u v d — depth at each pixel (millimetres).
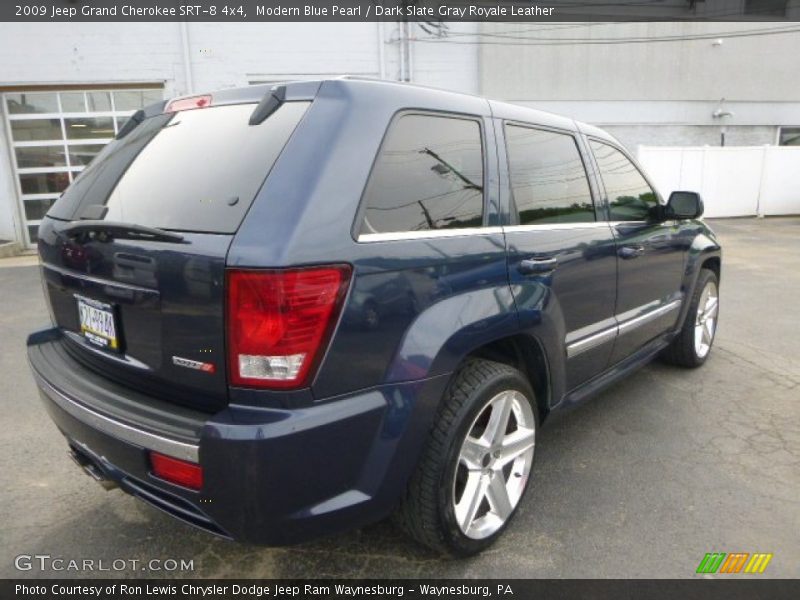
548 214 2781
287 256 1696
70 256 2232
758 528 2584
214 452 1712
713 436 3459
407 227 2045
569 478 2992
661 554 2416
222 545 2504
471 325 2154
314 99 1985
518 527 2596
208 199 1920
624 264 3277
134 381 2107
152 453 1860
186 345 1859
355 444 1879
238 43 12906
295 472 1761
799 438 3436
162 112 2533
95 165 2604
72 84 12289
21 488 2930
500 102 2680
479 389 2232
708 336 4703
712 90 16922
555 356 2682
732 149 16172
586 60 15641
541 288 2545
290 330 1712
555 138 2975
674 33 16203
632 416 3732
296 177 1807
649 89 16375
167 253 1851
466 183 2348
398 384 1951
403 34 13539
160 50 12562
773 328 5758
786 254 10438
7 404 3975
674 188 16125
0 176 12148
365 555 2428
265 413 1748
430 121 2252
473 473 2352
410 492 2158
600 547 2461
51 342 2619
